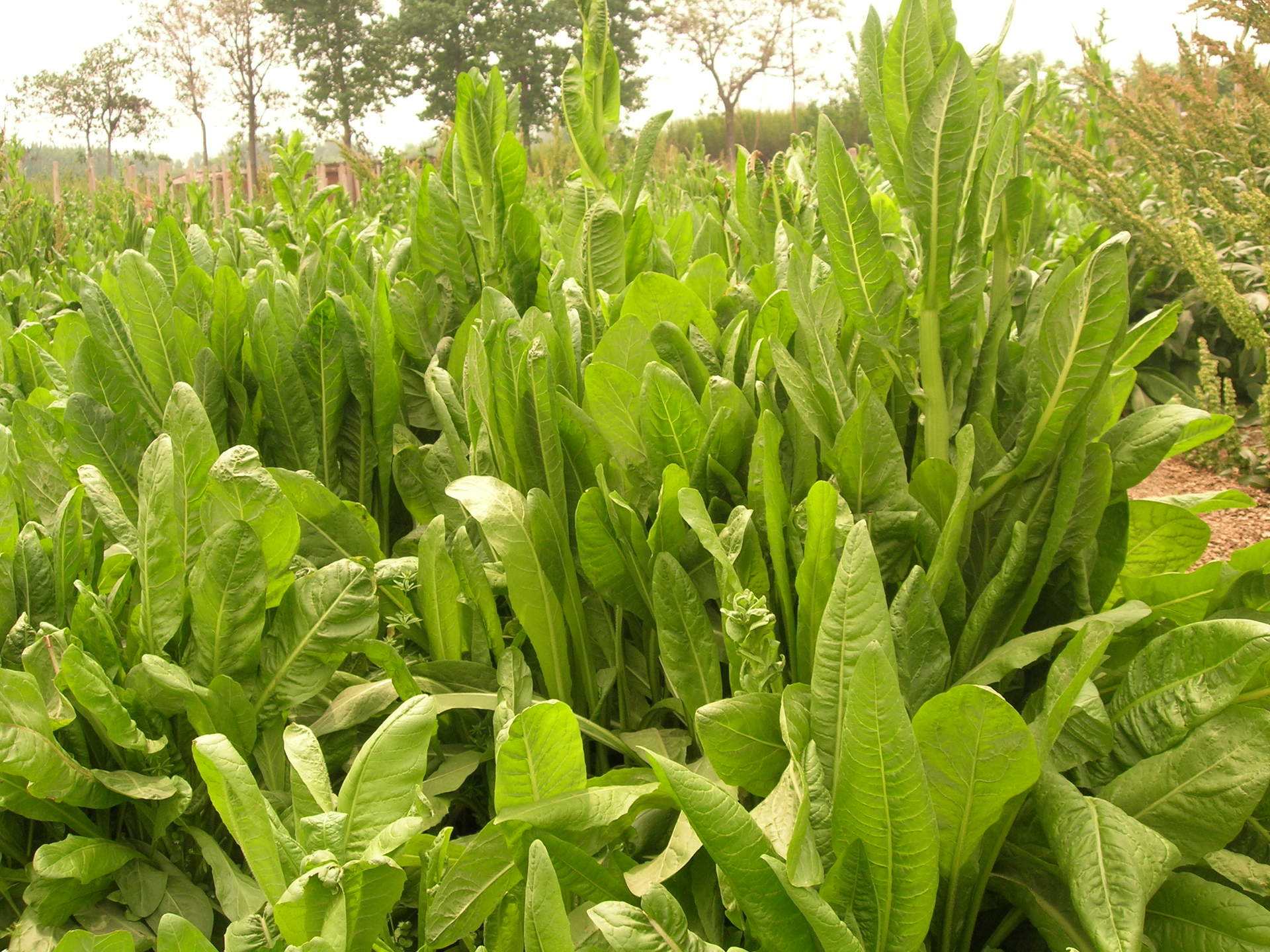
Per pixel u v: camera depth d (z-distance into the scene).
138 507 1.52
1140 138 6.56
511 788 1.11
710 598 1.48
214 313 1.94
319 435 1.94
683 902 1.28
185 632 1.46
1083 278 1.27
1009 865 1.26
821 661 1.11
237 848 1.44
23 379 2.29
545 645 1.48
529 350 1.46
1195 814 1.14
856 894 1.04
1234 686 1.14
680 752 1.43
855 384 1.61
